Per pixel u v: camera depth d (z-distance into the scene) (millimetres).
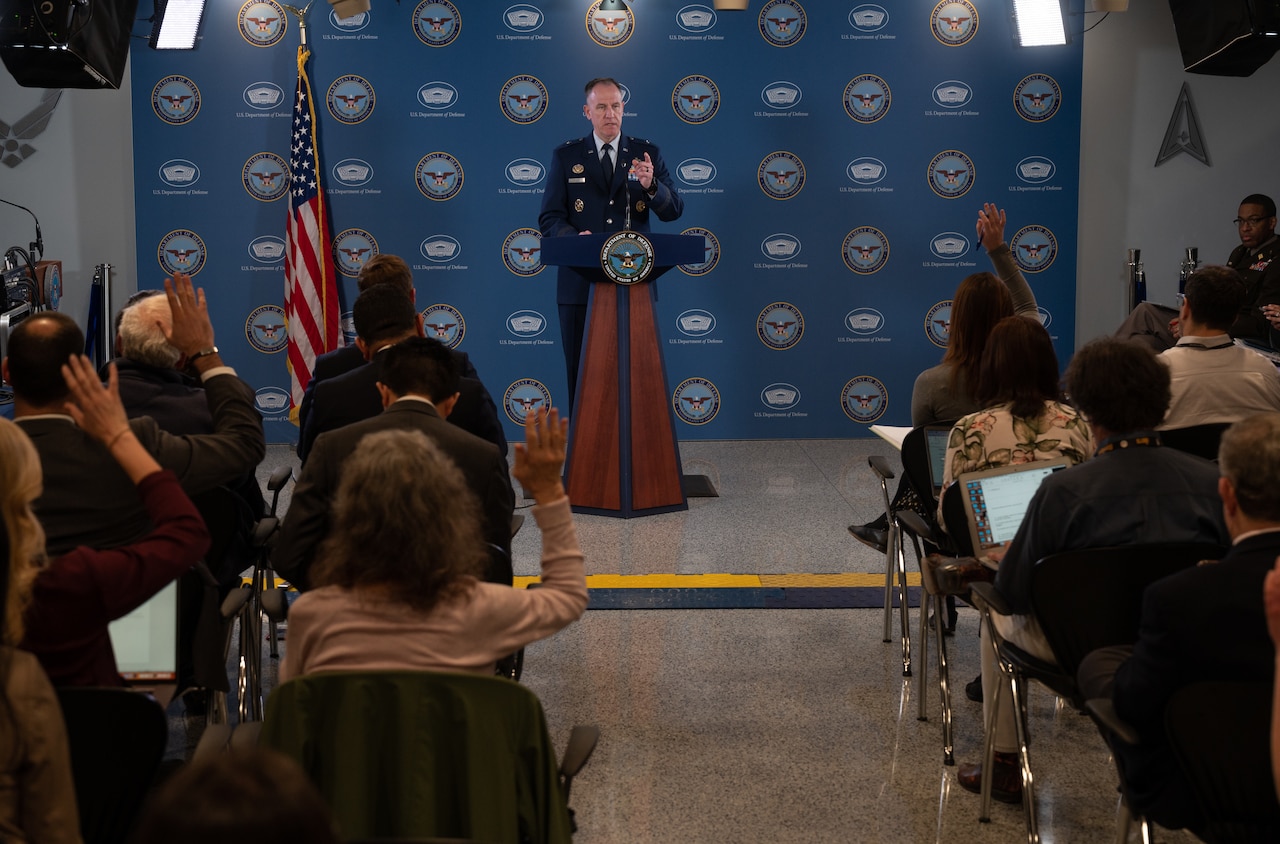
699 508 6215
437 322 7609
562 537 2195
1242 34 6195
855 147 7555
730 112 7504
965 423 3219
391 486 1979
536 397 7691
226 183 7395
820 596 4875
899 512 3783
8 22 5168
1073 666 2562
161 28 7031
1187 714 1937
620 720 3752
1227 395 3748
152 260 7430
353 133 7418
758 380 7746
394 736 1829
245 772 897
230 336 7508
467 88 7426
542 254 5957
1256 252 6727
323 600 1997
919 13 7477
